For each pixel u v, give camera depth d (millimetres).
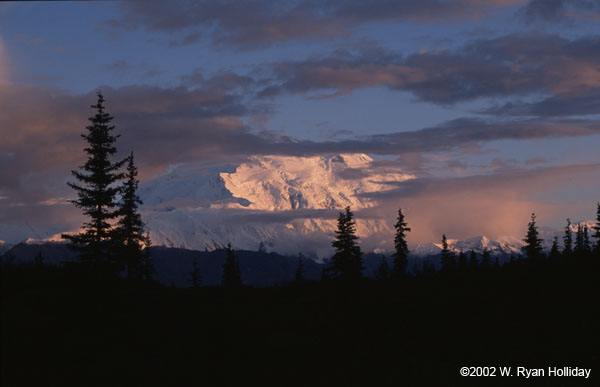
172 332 41812
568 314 45156
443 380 31625
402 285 73188
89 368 32531
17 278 50688
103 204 51750
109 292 51969
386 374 32844
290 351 37875
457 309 50938
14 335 36656
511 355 35594
